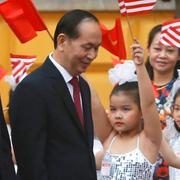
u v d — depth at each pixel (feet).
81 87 27.58
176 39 31.27
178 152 31.63
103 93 48.85
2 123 26.22
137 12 29.73
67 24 26.43
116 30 30.78
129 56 47.96
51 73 26.61
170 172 31.50
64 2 48.67
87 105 27.53
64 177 26.35
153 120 28.68
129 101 29.55
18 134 26.30
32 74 26.61
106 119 30.12
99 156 30.60
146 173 29.27
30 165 26.13
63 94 26.55
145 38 48.44
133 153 29.35
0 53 49.08
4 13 29.01
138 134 29.81
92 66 48.83
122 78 29.84
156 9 48.49
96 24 26.45
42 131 26.27
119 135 30.04
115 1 48.65
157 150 29.30
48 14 48.85
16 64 32.48
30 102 26.22
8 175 26.09
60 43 26.63
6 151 26.22
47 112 26.35
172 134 32.09
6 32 49.08
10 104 26.58
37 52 48.96
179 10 46.09
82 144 26.71
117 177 29.35
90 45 26.35
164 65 33.37
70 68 26.76
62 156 26.40
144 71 28.17
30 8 28.96
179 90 31.91
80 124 26.73
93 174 26.99
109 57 48.60
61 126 26.43
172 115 32.27
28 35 29.14
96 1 48.67
